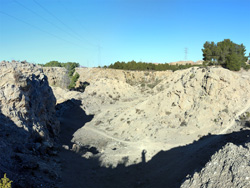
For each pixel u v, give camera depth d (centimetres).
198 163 3084
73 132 6481
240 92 4894
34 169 2842
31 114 4041
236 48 7688
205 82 5241
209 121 4612
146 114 6103
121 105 8994
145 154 4116
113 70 13462
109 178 3403
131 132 5525
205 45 8094
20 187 2188
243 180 1666
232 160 1952
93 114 8250
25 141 3356
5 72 3691
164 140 4553
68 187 2816
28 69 4456
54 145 4512
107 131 6216
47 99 5362
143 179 3281
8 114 3344
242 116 4244
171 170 3291
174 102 5694
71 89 12494
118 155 4225
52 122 5525
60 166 3559
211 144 3625
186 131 4575
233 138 3478
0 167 2325
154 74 12900
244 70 7094
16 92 3597
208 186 1822
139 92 10912
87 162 4116
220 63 7469
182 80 6022
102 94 9969
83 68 15425
